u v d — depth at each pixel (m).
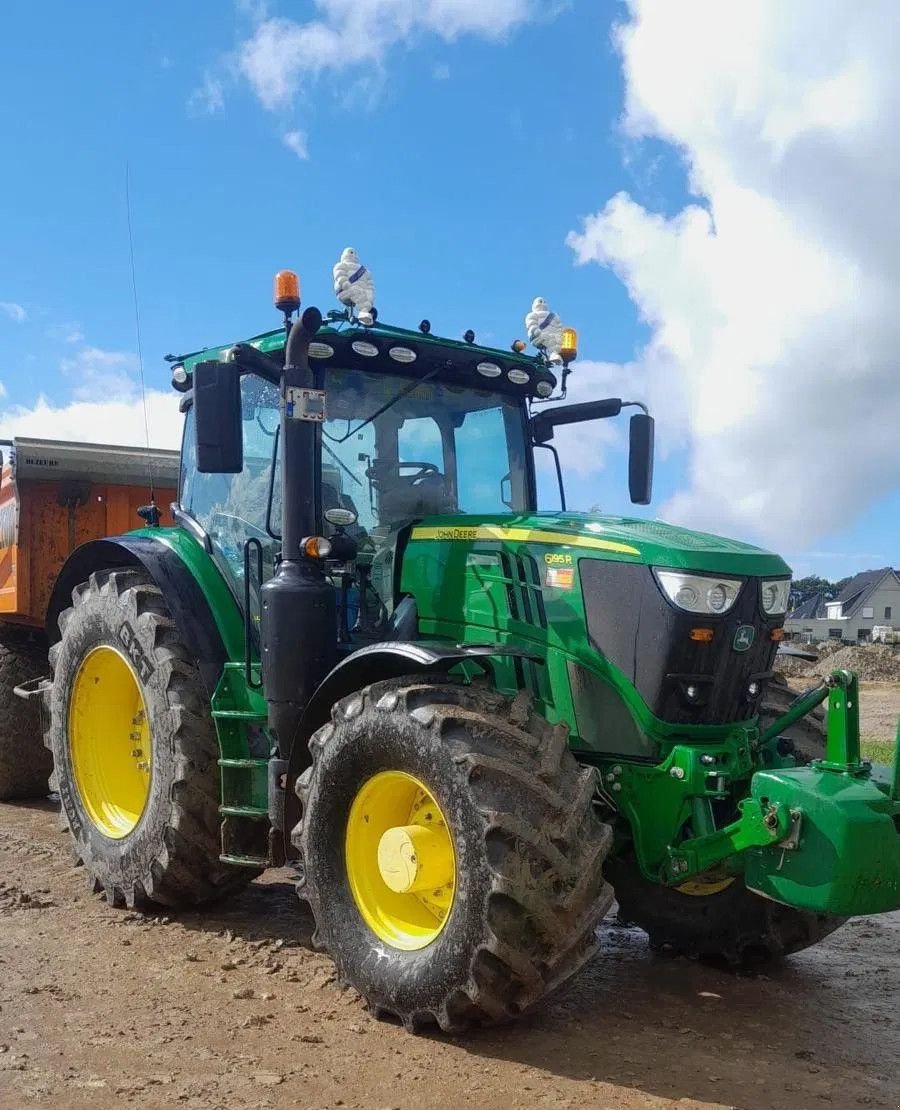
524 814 3.50
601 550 4.19
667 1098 3.32
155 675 5.05
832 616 74.25
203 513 5.55
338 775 4.03
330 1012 3.97
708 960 4.77
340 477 4.93
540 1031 3.84
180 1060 3.52
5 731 7.59
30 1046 3.61
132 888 5.12
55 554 7.45
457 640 4.55
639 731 4.07
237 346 4.65
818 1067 3.59
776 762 4.34
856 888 3.34
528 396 5.64
